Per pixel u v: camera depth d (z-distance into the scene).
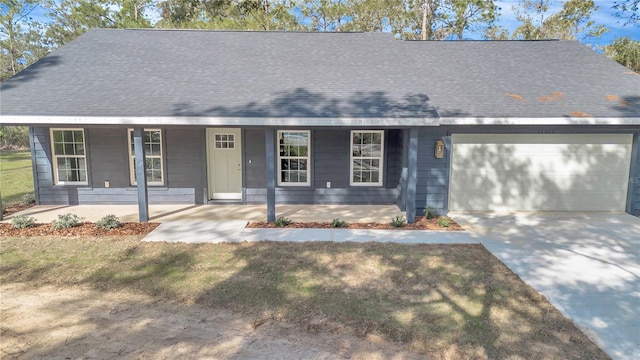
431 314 4.57
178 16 22.61
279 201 10.77
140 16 21.42
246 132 10.51
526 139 9.56
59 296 5.04
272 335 4.14
